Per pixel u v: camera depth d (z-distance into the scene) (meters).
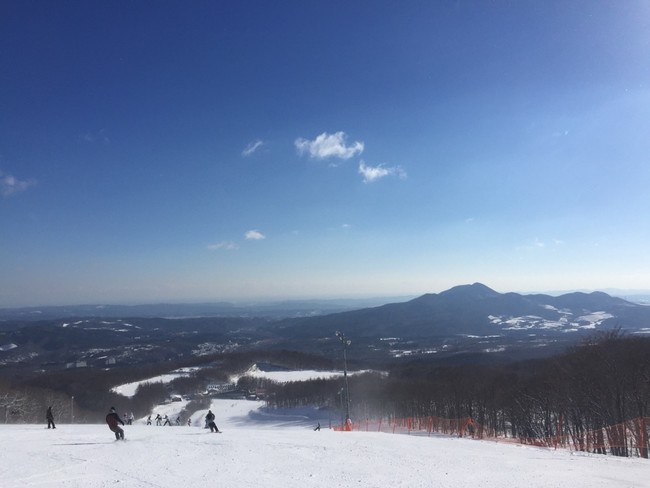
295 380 194.38
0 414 89.69
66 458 22.78
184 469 20.70
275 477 19.45
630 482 19.91
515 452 29.06
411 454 26.16
